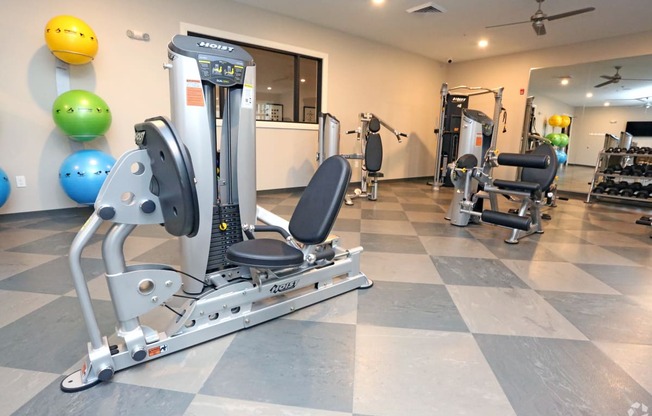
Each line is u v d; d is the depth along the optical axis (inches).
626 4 166.4
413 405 47.8
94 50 133.0
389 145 275.3
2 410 44.8
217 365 54.7
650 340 65.2
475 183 153.9
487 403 48.4
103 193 44.8
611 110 230.5
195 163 65.9
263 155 204.1
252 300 65.4
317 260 71.5
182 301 73.5
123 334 52.4
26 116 135.0
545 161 126.3
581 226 155.8
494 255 112.4
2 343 58.9
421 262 104.2
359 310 74.0
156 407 46.1
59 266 91.6
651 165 214.4
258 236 122.5
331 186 64.4
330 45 219.9
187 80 63.4
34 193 140.6
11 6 127.2
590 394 50.6
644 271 100.9
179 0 162.9
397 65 262.5
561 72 242.7
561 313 75.0
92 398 47.3
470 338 64.6
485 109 282.8
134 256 100.5
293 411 46.1
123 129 154.9
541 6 170.6
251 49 197.8
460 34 221.9
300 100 231.3
